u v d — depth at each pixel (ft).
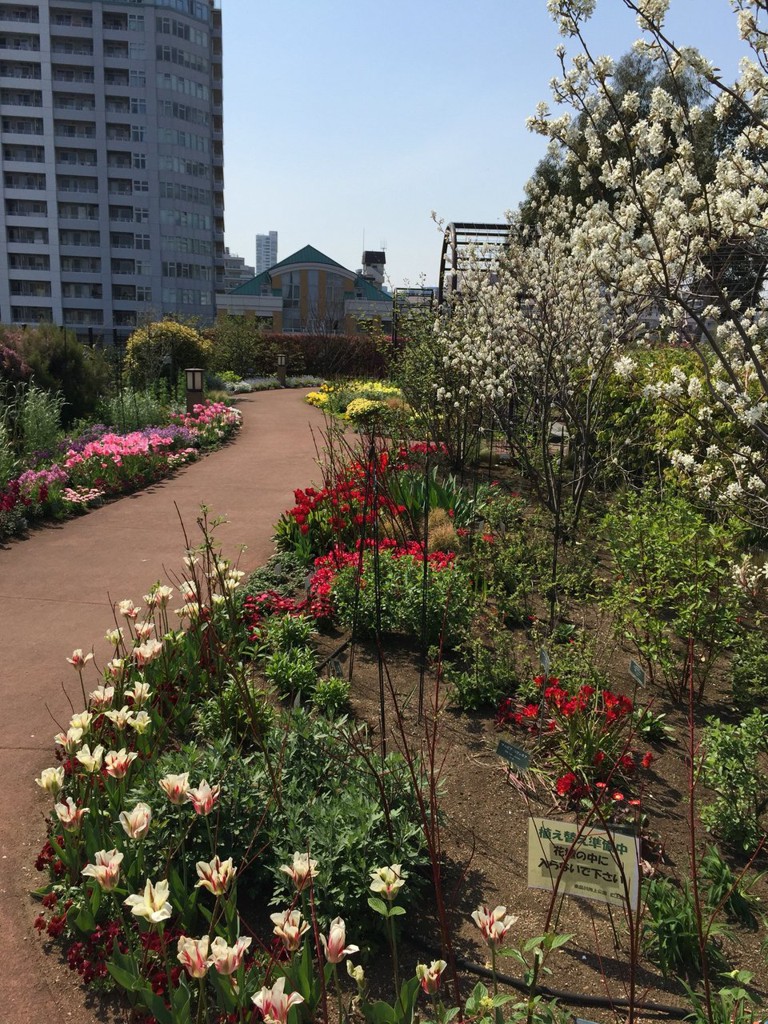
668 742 13.03
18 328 48.16
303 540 22.44
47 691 15.08
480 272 29.27
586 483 25.53
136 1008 7.88
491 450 31.78
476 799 11.51
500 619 16.88
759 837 10.09
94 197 232.12
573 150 16.75
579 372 24.91
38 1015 8.07
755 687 13.88
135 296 239.30
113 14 224.33
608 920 9.23
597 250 15.90
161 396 60.80
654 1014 7.91
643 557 16.46
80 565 22.77
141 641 13.30
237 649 15.35
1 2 219.20
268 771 10.59
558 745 12.58
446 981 8.35
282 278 205.46
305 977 7.54
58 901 9.44
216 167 257.96
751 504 17.99
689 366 25.32
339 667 15.75
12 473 31.04
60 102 227.81
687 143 14.28
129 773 10.64
